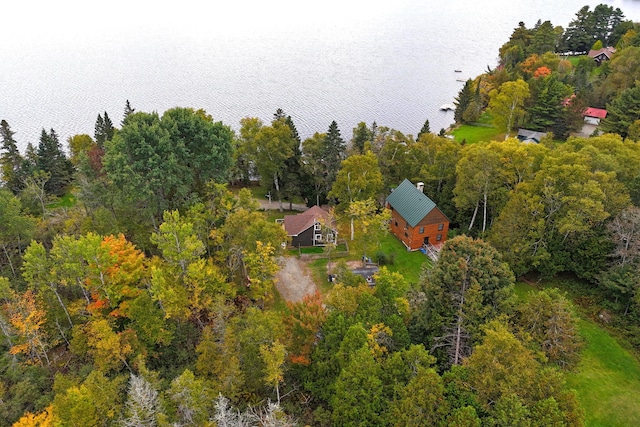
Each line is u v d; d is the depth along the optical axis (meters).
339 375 30.94
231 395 32.94
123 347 35.56
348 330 31.33
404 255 59.12
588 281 49.91
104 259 38.12
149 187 47.81
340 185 61.81
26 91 146.62
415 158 70.19
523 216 48.25
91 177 55.44
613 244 46.56
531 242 48.50
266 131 65.00
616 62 99.06
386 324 34.22
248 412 31.67
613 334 43.47
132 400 29.19
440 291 33.97
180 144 49.50
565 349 31.73
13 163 77.00
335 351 32.97
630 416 35.56
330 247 53.88
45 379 36.53
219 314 36.53
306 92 146.25
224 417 27.92
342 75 164.25
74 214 55.59
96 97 141.50
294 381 36.59
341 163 63.81
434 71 167.75
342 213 64.69
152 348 38.69
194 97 142.12
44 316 39.19
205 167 53.50
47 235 53.06
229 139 55.56
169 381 36.34
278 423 28.86
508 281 33.81
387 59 186.12
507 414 24.30
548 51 122.12
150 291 37.25
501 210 54.66
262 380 33.88
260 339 33.66
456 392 26.92
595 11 139.25
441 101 137.25
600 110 93.69
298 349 35.19
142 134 48.56
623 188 47.78
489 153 52.47
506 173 53.41
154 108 132.12
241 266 49.88
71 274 38.78
